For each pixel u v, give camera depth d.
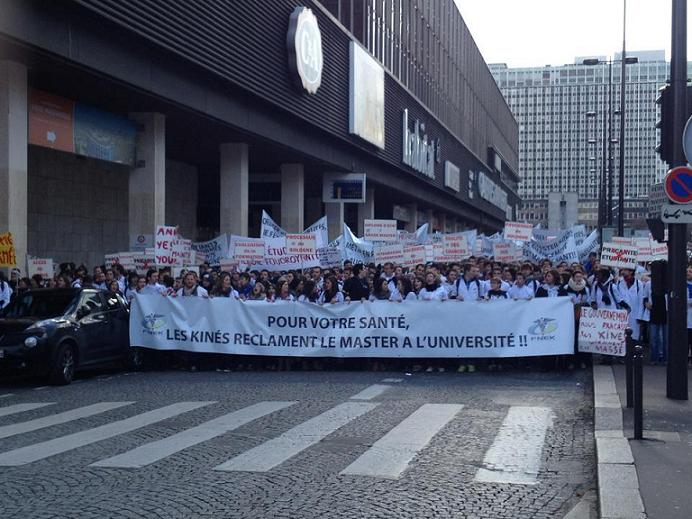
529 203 168.25
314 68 29.45
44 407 11.77
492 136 94.06
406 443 8.91
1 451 8.76
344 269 19.27
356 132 35.47
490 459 8.24
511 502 6.77
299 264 20.41
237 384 13.87
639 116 153.50
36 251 25.95
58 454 8.55
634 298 15.82
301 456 8.36
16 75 17.42
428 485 7.27
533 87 178.25
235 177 29.12
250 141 28.61
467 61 74.25
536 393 12.45
